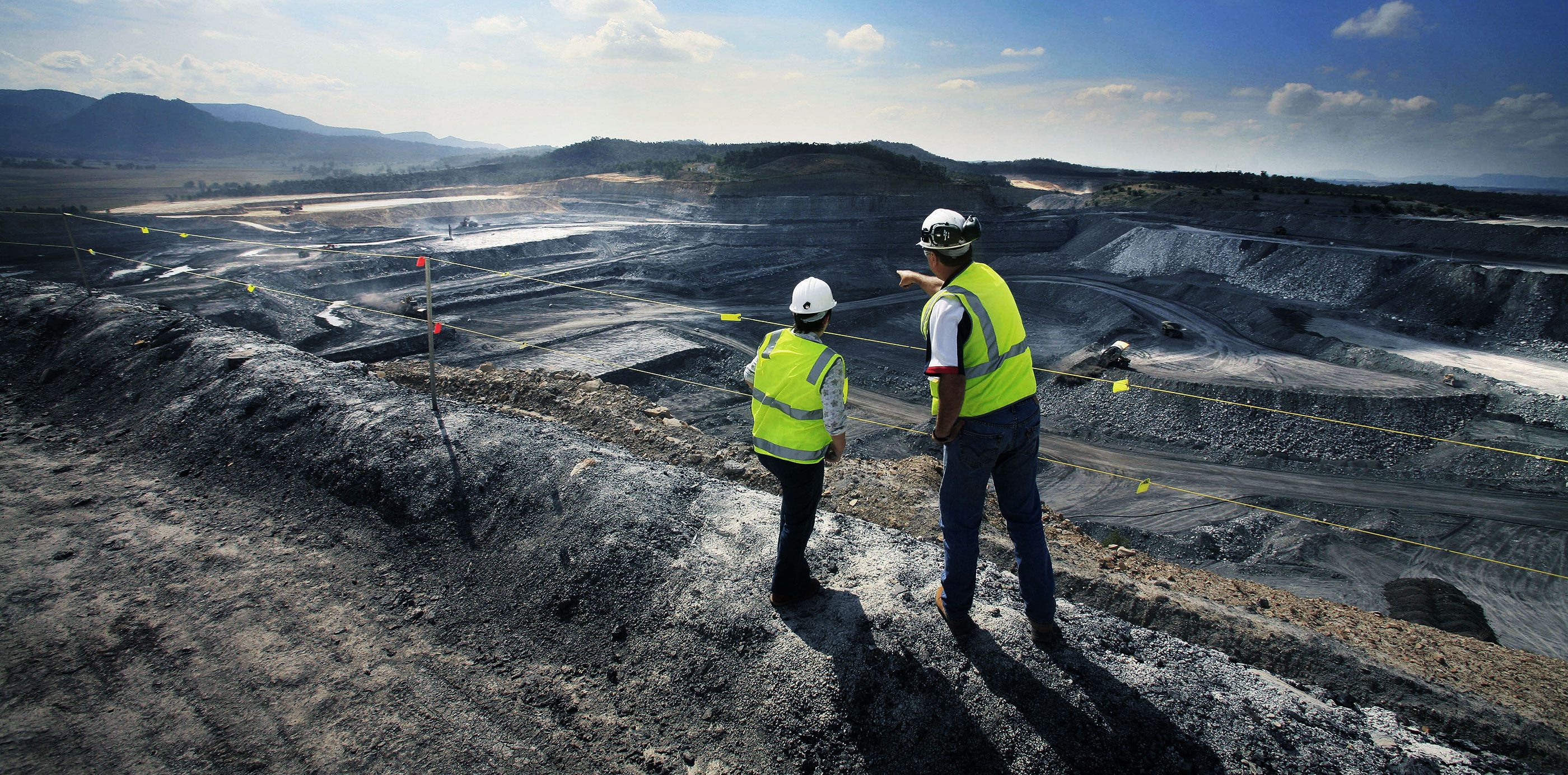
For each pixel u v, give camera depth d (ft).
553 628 12.53
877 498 21.39
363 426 19.45
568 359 124.67
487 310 155.63
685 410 111.24
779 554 11.55
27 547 15.80
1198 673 10.92
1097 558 20.54
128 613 13.52
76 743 10.40
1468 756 10.75
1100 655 10.88
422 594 14.03
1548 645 62.49
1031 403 10.00
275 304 132.98
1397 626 19.07
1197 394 107.76
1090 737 9.29
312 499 17.63
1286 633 15.15
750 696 10.39
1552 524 80.64
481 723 10.72
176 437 21.35
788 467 10.75
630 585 12.86
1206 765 8.99
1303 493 89.35
